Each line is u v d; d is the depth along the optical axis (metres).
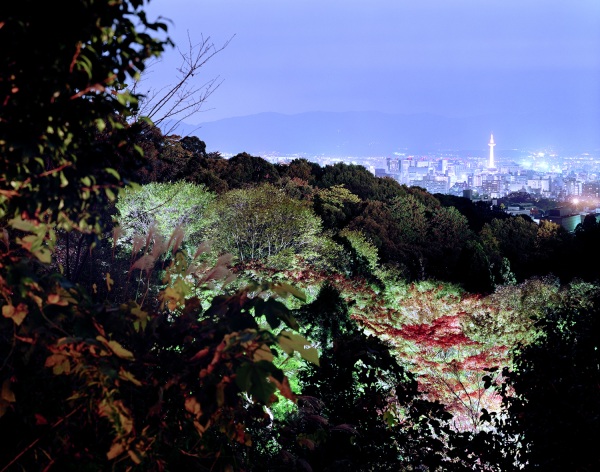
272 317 1.84
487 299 15.05
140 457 1.70
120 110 1.69
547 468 3.35
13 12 1.47
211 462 2.04
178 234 2.09
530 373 3.78
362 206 31.00
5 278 1.64
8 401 1.67
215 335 1.91
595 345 4.00
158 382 1.90
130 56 1.61
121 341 2.01
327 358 3.97
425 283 17.38
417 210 34.38
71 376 1.85
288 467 2.70
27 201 1.56
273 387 1.59
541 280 17.34
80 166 1.59
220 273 2.07
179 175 22.94
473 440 3.67
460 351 10.33
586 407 3.43
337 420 3.53
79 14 1.50
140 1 1.57
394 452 3.48
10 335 1.84
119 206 11.41
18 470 1.78
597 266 29.56
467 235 34.72
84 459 1.80
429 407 3.78
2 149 1.53
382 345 3.93
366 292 12.62
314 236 15.77
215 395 1.73
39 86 1.51
